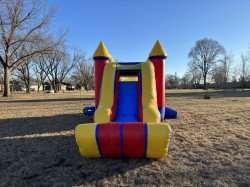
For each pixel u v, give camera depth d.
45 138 7.18
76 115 11.45
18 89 79.69
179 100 20.03
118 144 4.84
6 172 4.79
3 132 7.98
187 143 6.55
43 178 4.50
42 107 15.54
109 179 4.42
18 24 25.56
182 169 4.81
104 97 6.89
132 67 7.84
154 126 4.85
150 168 4.86
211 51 67.38
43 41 26.84
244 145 6.35
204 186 4.12
